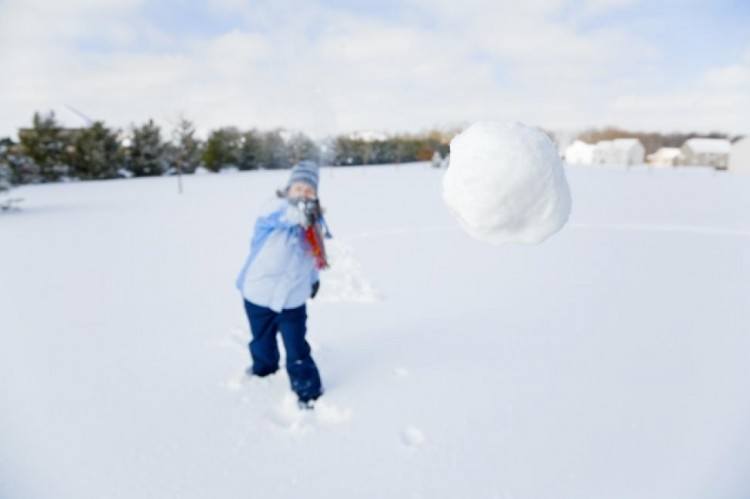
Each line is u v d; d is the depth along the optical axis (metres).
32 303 4.41
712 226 8.58
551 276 5.17
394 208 11.28
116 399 2.63
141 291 4.74
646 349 3.24
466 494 1.90
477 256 6.11
